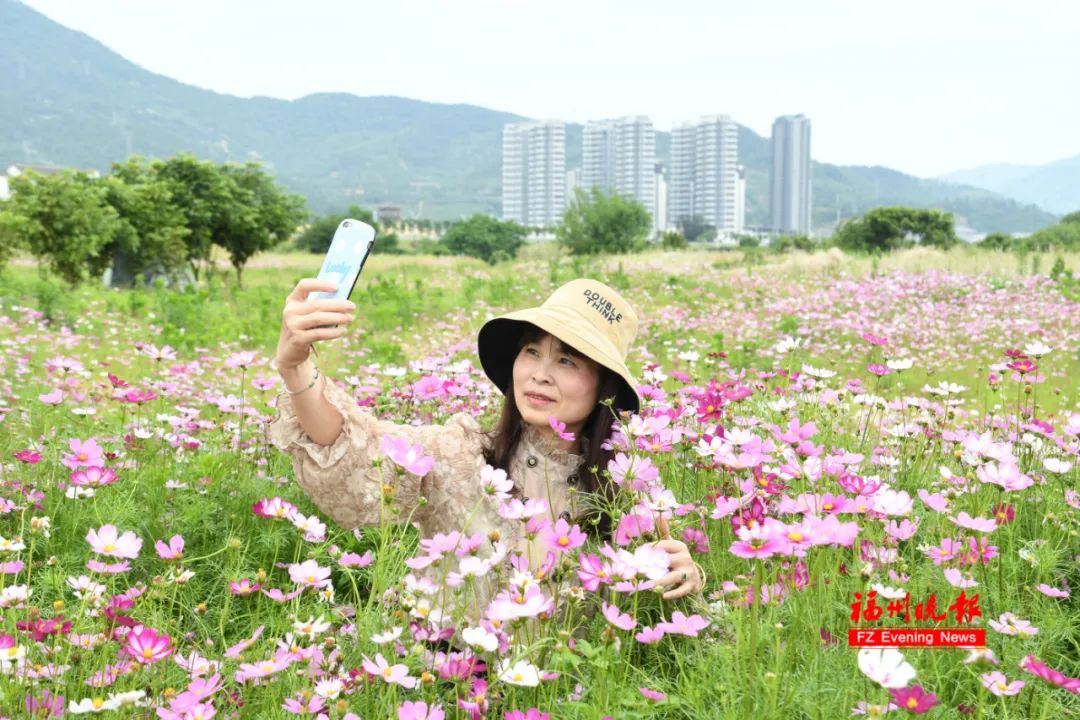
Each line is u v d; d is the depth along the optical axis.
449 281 19.73
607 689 1.66
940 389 3.65
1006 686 1.61
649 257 28.08
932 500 2.15
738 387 3.13
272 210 25.77
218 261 37.75
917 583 2.17
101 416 4.45
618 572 1.67
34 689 1.70
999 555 2.29
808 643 1.88
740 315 12.00
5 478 3.21
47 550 2.75
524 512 1.82
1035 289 15.14
